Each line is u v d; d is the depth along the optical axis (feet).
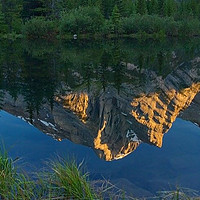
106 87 127.44
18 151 42.04
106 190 24.32
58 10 336.49
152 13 385.91
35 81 113.91
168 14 396.98
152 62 171.73
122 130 128.57
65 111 112.78
